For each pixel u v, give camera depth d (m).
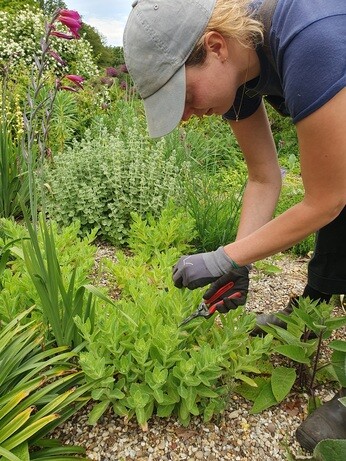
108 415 1.71
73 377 1.71
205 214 3.13
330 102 1.14
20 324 1.87
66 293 1.74
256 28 1.24
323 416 1.62
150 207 3.35
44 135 1.62
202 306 1.77
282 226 1.37
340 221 1.85
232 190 3.83
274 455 1.59
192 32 1.22
